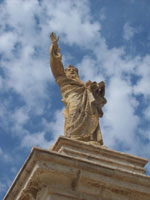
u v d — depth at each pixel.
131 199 11.67
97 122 14.11
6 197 12.12
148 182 11.83
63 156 11.21
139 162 13.06
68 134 13.66
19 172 11.60
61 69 15.31
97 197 11.31
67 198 10.93
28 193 11.26
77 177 11.25
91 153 12.63
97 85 15.17
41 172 10.97
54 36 15.66
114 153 12.86
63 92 15.08
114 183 11.51
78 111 14.12
